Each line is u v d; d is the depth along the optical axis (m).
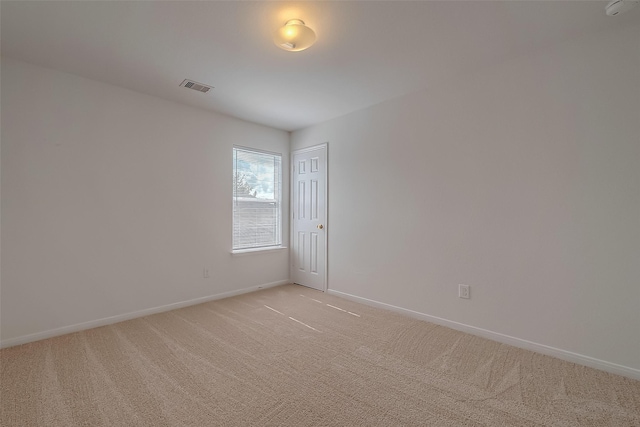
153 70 2.59
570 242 2.14
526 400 1.71
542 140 2.26
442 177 2.81
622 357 1.95
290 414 1.59
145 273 3.08
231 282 3.79
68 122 2.64
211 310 3.24
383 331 2.68
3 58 2.35
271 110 3.56
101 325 2.78
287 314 3.11
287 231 4.45
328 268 3.89
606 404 1.67
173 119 3.28
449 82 2.77
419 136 2.98
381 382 1.88
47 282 2.53
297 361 2.14
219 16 1.88
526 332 2.33
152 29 2.01
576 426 1.50
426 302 2.93
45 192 2.53
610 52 1.99
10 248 2.38
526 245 2.33
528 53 2.31
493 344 2.42
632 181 1.92
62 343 2.41
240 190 3.92
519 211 2.36
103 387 1.81
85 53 2.31
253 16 1.88
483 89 2.55
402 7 1.79
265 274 4.16
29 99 2.46
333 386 1.84
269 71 2.60
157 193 3.16
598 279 2.04
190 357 2.19
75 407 1.63
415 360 2.16
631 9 1.78
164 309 3.20
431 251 2.89
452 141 2.75
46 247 2.53
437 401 1.70
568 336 2.15
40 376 1.93
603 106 2.02
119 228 2.91
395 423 1.53
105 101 2.83
